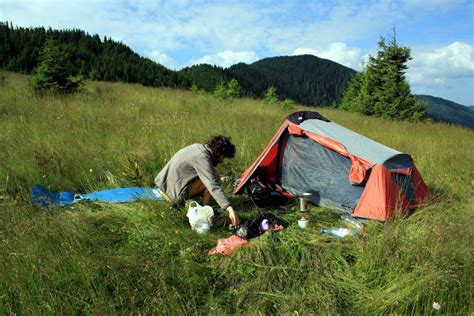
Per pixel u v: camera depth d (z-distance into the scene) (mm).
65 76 14406
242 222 4699
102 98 14250
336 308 3215
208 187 4520
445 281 3303
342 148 5297
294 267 3742
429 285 3299
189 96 19984
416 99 20953
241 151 7719
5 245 3393
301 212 5078
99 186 5641
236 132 8922
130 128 8477
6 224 3766
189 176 4910
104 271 3383
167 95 17734
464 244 3777
